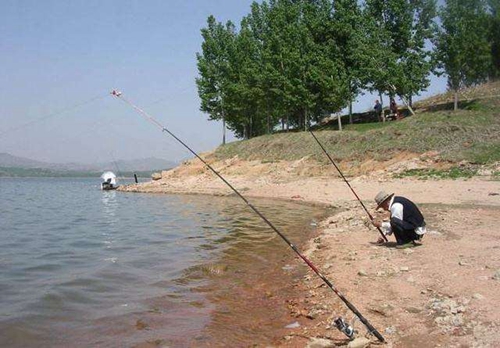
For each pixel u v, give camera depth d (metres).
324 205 22.56
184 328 6.96
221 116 55.19
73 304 8.17
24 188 68.50
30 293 8.84
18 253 12.85
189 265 11.06
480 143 27.05
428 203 17.88
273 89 47.16
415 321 6.11
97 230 17.56
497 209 15.41
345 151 34.03
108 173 55.50
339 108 41.22
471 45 33.81
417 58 38.66
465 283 7.14
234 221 19.17
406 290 7.32
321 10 44.09
